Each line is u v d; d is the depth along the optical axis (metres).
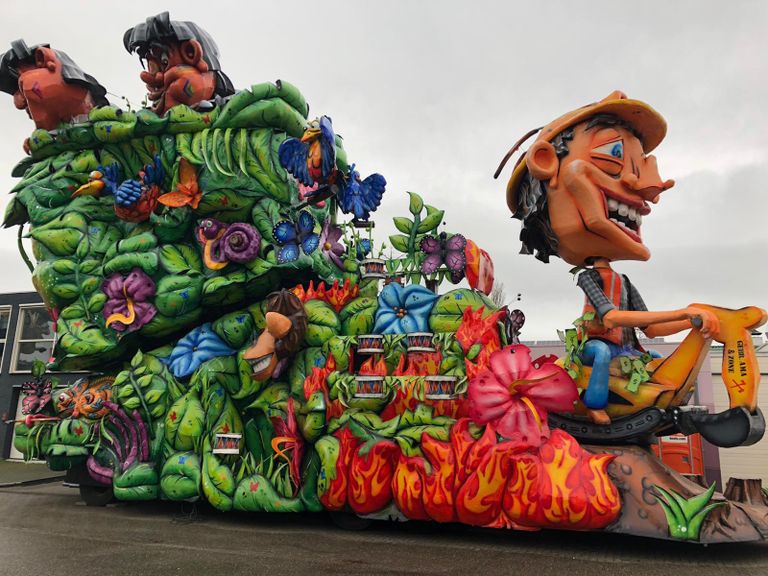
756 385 5.36
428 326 7.26
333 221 10.74
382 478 6.31
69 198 9.44
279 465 7.06
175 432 7.55
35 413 8.69
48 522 7.58
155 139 8.88
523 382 5.90
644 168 6.18
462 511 5.81
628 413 5.89
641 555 5.45
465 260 8.06
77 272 8.95
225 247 8.23
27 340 20.30
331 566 5.08
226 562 5.25
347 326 7.58
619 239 5.99
